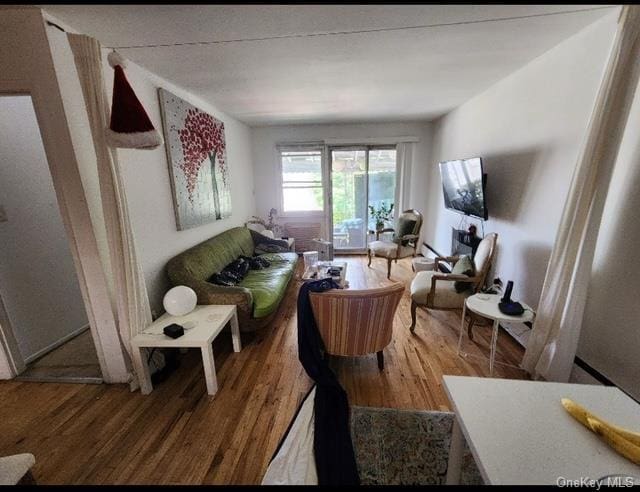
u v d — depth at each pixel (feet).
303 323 6.14
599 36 5.22
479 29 5.57
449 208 11.34
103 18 4.88
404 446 4.80
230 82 8.29
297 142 15.40
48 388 6.15
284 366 6.85
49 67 4.77
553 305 5.56
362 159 16.01
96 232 5.49
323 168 15.80
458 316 9.18
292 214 16.58
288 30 5.45
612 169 4.66
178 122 8.30
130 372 6.20
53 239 7.73
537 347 5.90
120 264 5.52
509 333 7.95
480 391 3.51
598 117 4.67
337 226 17.13
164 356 6.79
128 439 4.89
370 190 16.44
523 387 3.57
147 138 4.89
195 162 9.24
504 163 8.35
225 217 11.73
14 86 4.84
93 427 5.15
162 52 6.26
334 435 4.85
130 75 6.73
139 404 5.68
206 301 7.31
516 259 7.75
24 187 7.05
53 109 4.92
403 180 15.58
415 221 13.48
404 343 7.70
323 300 5.69
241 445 4.76
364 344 6.10
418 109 12.15
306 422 5.12
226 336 8.22
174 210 8.26
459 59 6.99
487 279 8.66
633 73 4.32
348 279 12.88
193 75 7.66
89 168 5.38
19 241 6.96
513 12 4.95
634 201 4.61
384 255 13.05
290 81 8.31
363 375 6.47
